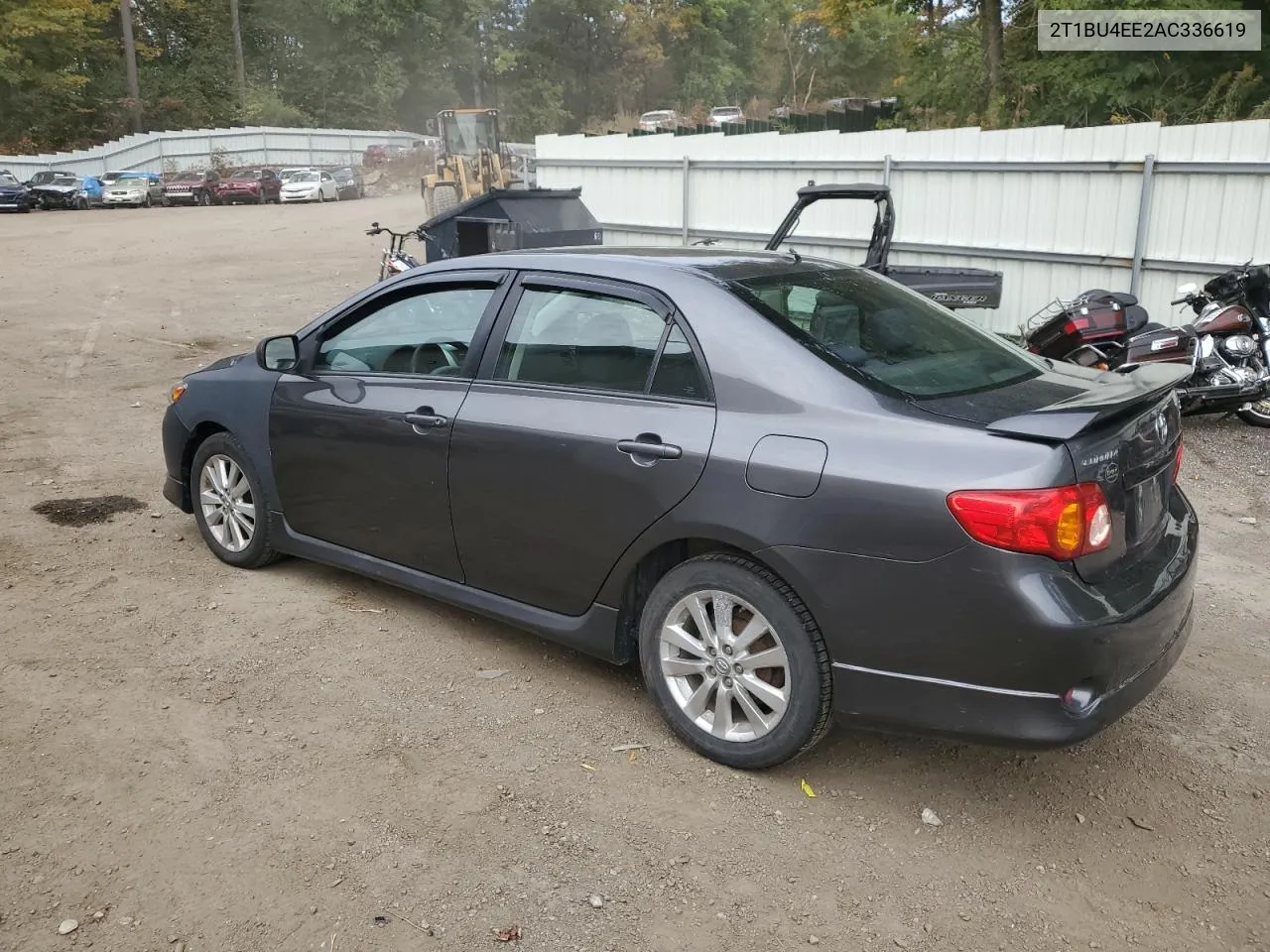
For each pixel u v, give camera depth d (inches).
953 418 120.7
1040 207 411.8
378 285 177.2
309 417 179.3
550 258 157.6
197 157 2103.8
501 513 152.9
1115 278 398.0
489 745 140.9
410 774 133.6
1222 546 221.8
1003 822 126.6
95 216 1268.5
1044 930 108.3
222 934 104.9
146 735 141.0
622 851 119.3
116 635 171.5
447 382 161.8
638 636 146.3
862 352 134.4
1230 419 323.0
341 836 120.7
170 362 418.3
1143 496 129.3
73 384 374.6
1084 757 141.4
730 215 513.3
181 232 1032.2
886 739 145.3
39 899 108.7
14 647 166.1
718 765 136.9
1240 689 160.6
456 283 165.9
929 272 358.9
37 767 132.6
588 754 139.2
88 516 231.3
